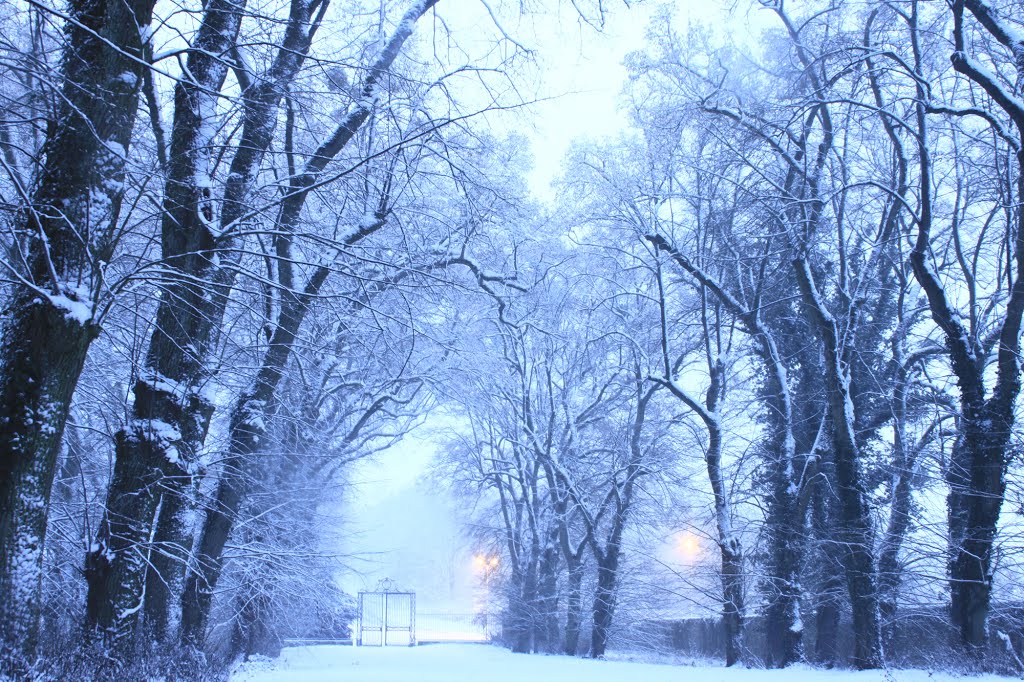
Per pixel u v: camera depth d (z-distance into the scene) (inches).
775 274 1004.6
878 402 967.0
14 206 330.3
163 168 418.3
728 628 908.6
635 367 1090.1
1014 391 700.7
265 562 679.7
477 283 821.9
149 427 451.2
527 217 848.9
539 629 1199.6
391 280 564.4
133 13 345.1
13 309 331.9
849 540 782.5
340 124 532.4
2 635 293.0
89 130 345.1
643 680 558.9
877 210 956.6
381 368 866.1
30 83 356.8
